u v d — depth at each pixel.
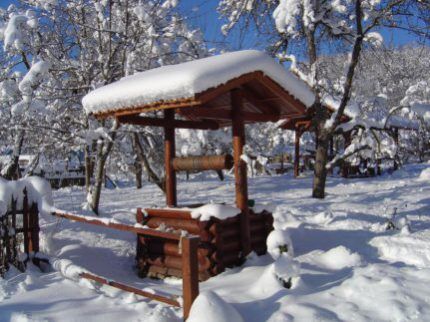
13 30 8.84
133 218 9.95
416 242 6.49
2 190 6.05
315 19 13.56
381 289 4.48
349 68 14.09
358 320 3.93
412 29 13.20
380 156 16.61
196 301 3.87
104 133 9.37
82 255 7.07
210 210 5.78
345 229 8.23
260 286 4.80
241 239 6.12
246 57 5.77
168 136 6.90
